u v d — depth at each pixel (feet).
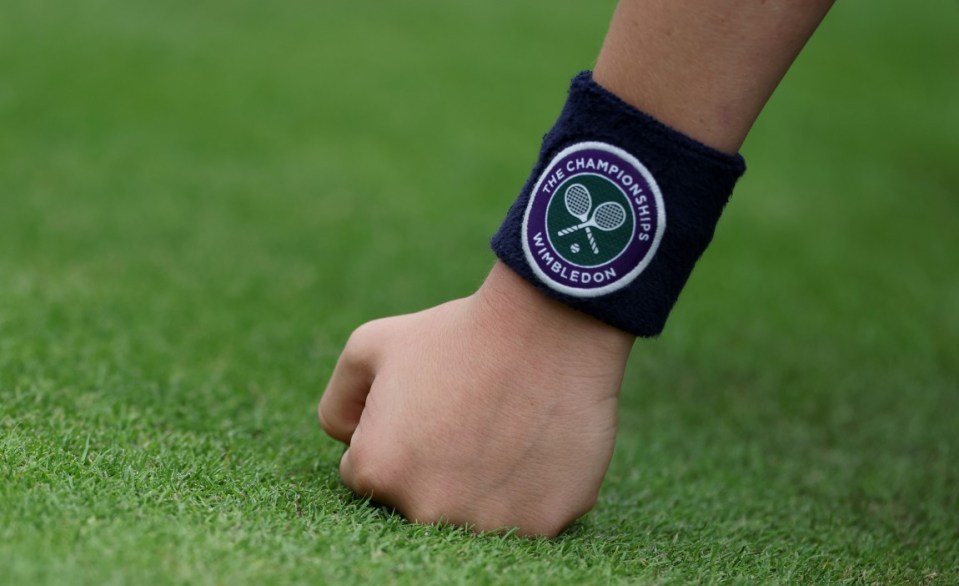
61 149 16.01
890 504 6.45
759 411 8.64
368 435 4.61
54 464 4.60
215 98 20.16
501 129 20.45
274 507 4.52
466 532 4.50
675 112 4.14
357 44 25.53
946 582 4.85
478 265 12.92
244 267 11.60
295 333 9.35
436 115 20.89
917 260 15.01
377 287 11.55
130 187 14.47
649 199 4.16
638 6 4.12
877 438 8.02
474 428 4.46
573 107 4.26
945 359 10.53
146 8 26.08
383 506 4.72
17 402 5.94
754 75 4.10
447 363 4.52
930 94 27.17
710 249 14.84
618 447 7.36
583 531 5.00
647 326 4.30
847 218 17.06
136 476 4.63
